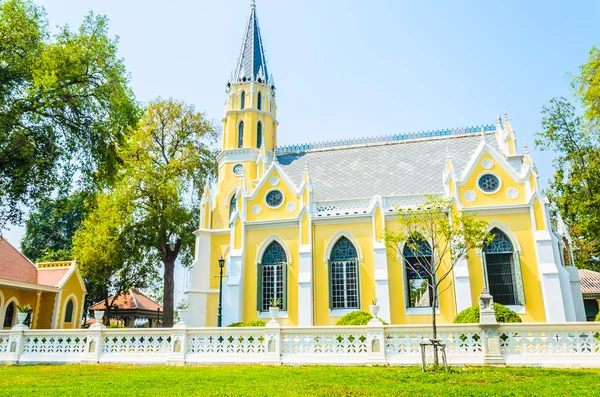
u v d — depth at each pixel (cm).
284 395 1080
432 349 1678
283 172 3256
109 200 3828
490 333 1634
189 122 4441
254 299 3055
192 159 4259
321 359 1753
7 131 2327
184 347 1888
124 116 2858
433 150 3475
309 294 2869
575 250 4672
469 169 2848
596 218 3328
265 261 3144
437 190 3036
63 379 1433
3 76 2364
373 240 2894
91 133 2684
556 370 1468
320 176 3569
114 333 1972
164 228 3919
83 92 2747
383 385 1219
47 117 2600
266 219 3189
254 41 4384
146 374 1528
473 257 2666
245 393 1115
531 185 2711
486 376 1352
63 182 2681
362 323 2289
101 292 5466
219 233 3697
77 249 4125
